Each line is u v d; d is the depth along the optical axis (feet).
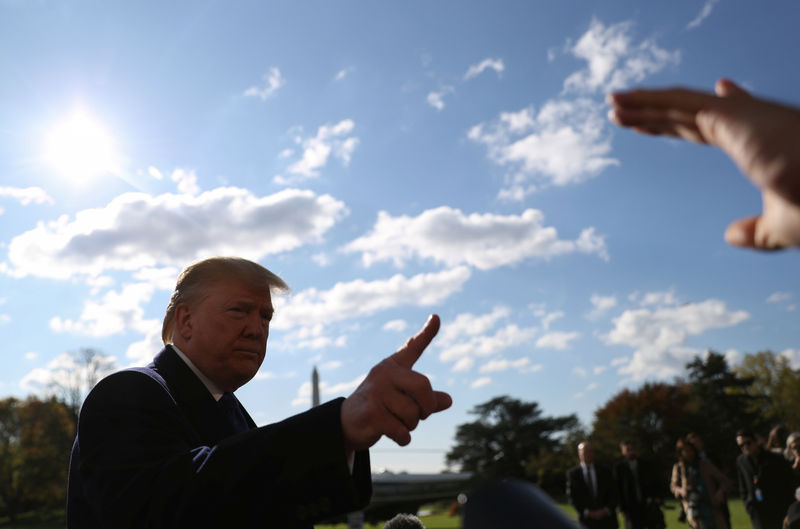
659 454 223.51
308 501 2.95
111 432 3.91
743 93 1.41
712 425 229.66
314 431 2.85
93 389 4.27
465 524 1.35
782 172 1.20
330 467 2.87
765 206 1.40
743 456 33.60
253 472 2.98
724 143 1.35
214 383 5.57
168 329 5.87
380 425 2.71
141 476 3.46
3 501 237.66
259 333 5.52
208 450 3.45
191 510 3.11
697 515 35.78
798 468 31.65
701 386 257.55
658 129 1.53
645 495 38.32
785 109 1.27
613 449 232.32
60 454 232.53
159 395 4.34
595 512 37.45
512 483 1.41
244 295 5.42
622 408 234.99
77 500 4.62
